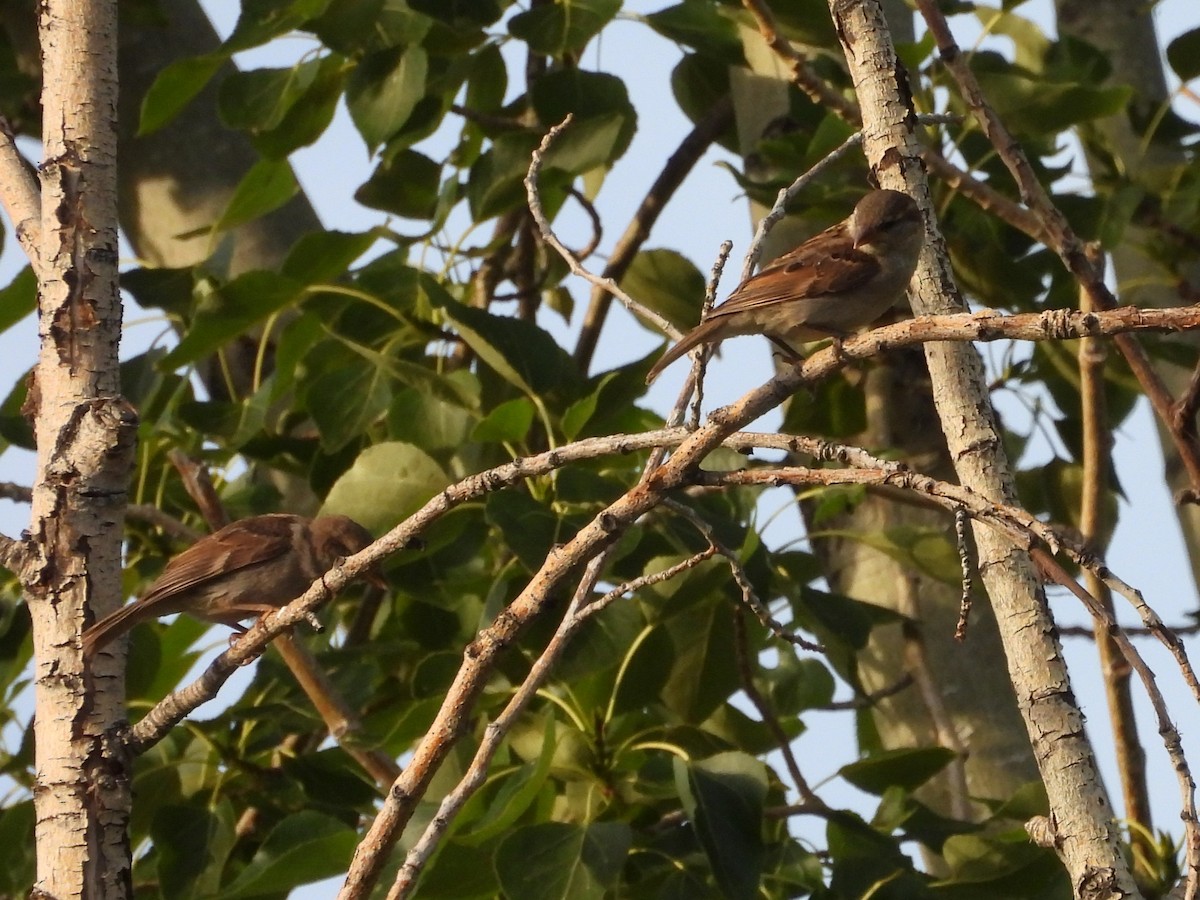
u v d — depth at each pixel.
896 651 12.97
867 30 8.89
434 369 13.73
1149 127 15.05
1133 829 10.69
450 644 12.28
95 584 7.98
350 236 11.82
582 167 12.94
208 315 12.00
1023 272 13.52
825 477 7.09
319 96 13.49
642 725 11.34
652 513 10.81
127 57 15.51
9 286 12.48
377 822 7.33
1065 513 14.09
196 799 11.95
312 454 13.70
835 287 10.98
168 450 13.10
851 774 11.18
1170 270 14.55
